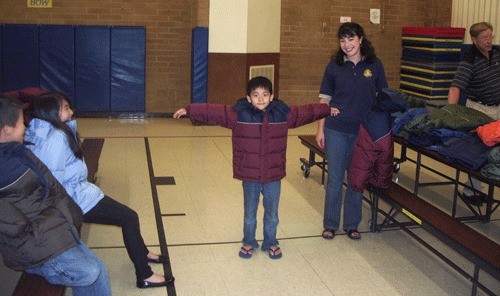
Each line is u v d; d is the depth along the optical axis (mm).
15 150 2500
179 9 9500
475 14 8852
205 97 9047
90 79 9203
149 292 3523
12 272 3812
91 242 4305
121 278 3709
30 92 5027
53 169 2998
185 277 3742
